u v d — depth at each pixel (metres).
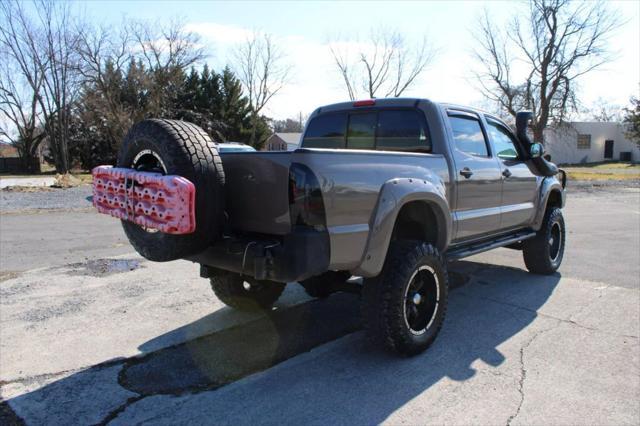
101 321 4.80
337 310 5.18
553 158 54.44
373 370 3.75
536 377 3.63
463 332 4.53
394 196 3.70
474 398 3.33
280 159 3.25
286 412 3.15
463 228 4.73
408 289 3.89
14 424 3.04
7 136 44.78
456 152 4.68
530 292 5.79
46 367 3.81
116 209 3.62
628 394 3.38
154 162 3.62
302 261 3.17
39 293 5.70
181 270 6.80
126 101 41.66
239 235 3.56
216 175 3.37
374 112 5.12
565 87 33.91
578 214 13.80
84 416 3.13
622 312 5.05
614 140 56.47
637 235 9.98
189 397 3.36
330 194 3.29
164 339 4.37
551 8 31.77
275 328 4.65
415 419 3.07
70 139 43.88
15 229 10.62
